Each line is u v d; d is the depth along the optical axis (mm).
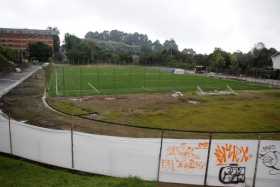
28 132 11703
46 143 11367
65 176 10398
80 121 19875
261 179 10305
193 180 10273
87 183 9766
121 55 107250
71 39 135875
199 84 44812
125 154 10383
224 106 27016
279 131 19297
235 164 10203
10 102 25922
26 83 40344
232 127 19797
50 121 19609
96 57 106500
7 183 9680
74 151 10922
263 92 37938
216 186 10258
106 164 10609
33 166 11305
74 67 79125
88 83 41906
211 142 10047
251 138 17672
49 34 156625
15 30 159250
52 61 104312
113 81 45375
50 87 36875
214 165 10188
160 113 23047
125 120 20500
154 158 10250
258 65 81688
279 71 61219
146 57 101562
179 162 10211
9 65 60500
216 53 82438
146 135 17328
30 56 114312
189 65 87688
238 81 51938
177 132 18281
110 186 9547
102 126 18859
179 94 33156
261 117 23016
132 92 34125
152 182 10188
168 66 93375
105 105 25438
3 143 12500
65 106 24406
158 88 38562
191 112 23891
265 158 10211
